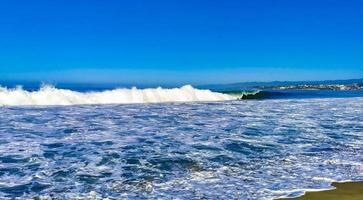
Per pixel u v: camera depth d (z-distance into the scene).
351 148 8.60
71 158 7.33
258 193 5.49
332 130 11.04
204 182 5.98
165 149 8.18
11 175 6.23
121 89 22.53
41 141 8.91
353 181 6.10
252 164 7.09
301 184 5.92
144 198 5.23
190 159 7.37
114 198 5.23
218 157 7.57
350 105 19.34
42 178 6.09
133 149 8.13
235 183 5.94
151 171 6.54
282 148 8.50
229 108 17.41
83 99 20.62
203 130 10.73
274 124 12.09
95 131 10.36
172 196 5.32
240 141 9.20
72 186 5.72
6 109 15.90
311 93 31.34
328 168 6.88
